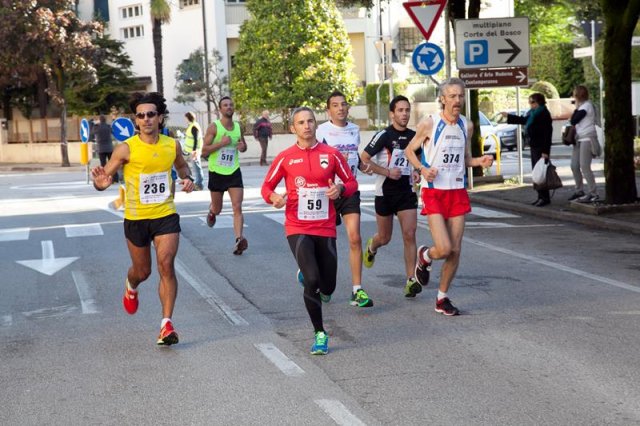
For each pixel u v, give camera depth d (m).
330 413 8.05
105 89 63.38
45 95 64.50
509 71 27.19
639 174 30.78
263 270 15.70
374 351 10.16
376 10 65.62
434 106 59.12
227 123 17.45
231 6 64.62
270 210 24.91
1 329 11.99
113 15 69.44
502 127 49.72
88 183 39.03
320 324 10.20
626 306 12.02
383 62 43.16
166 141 10.62
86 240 20.27
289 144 56.34
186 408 8.38
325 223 10.55
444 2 25.19
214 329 11.52
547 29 73.06
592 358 9.55
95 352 10.61
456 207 11.67
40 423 8.15
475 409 8.03
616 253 16.47
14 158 64.12
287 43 54.66
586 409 7.93
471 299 12.79
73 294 14.21
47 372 9.84
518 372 9.13
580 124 22.64
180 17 66.00
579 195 23.14
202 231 20.95
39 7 54.56
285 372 9.44
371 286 13.99
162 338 10.64
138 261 10.89
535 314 11.71
